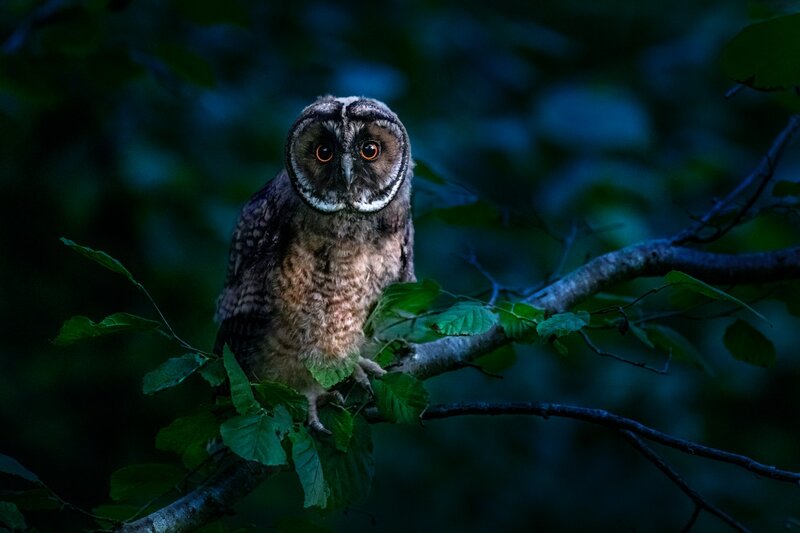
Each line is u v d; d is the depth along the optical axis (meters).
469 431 12.58
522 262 12.64
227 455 6.54
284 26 13.44
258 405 5.31
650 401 12.09
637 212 12.74
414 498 12.41
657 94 14.13
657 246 7.39
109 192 11.48
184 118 12.30
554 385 12.40
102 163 11.64
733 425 12.23
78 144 11.72
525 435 12.71
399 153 7.47
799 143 12.36
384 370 6.84
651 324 7.19
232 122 12.41
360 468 5.90
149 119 12.05
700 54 13.95
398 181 7.45
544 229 8.17
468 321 5.58
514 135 12.98
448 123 13.31
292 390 5.52
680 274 5.40
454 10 14.68
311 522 6.00
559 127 12.95
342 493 5.84
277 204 7.47
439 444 12.55
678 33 15.03
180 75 9.40
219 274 11.54
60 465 11.61
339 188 7.19
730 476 11.87
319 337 7.23
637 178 12.70
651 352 12.28
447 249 12.77
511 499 12.30
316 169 7.27
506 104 14.20
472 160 13.18
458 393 12.14
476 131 13.20
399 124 7.52
